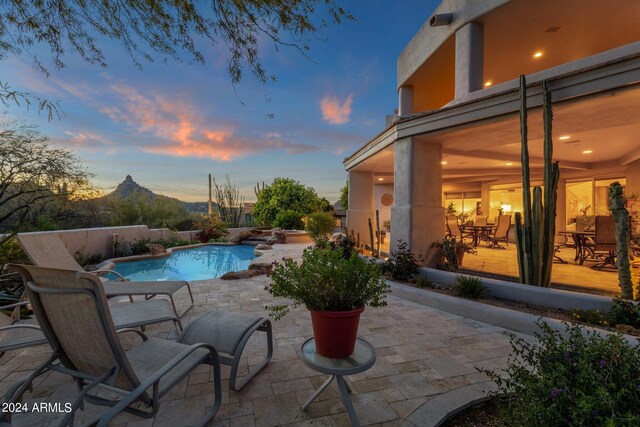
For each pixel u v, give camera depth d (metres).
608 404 1.22
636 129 6.38
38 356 3.11
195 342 2.55
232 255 12.59
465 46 6.77
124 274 8.99
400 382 2.63
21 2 2.45
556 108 4.65
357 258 2.30
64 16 2.56
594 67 4.11
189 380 2.66
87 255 9.29
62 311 1.79
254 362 2.98
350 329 2.12
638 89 3.93
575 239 8.24
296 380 2.67
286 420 2.16
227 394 2.47
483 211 14.94
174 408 2.28
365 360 2.10
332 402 2.37
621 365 1.41
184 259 11.55
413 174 6.34
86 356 1.85
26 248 4.01
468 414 2.25
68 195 9.76
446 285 5.35
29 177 8.77
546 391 1.40
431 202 6.53
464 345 3.37
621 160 9.61
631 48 4.33
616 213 3.93
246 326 2.69
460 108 5.47
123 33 2.73
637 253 8.18
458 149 7.80
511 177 13.41
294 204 18.55
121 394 1.84
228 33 2.70
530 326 3.65
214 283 6.39
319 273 2.17
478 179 14.34
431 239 6.47
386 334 3.66
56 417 2.16
